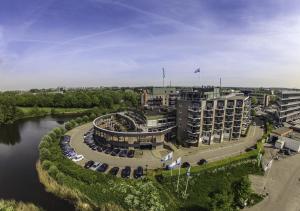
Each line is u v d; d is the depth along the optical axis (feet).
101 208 213.25
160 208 206.90
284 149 374.84
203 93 376.68
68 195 233.14
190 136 371.76
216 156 332.60
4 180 270.26
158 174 259.39
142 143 347.56
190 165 291.38
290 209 214.69
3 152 371.56
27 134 492.13
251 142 403.75
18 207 216.74
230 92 510.58
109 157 321.32
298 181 269.64
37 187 253.65
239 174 281.13
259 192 242.58
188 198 229.04
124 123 466.29
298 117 602.03
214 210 192.65
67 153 329.93
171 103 561.84
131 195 219.41
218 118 388.16
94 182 244.63
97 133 383.65
